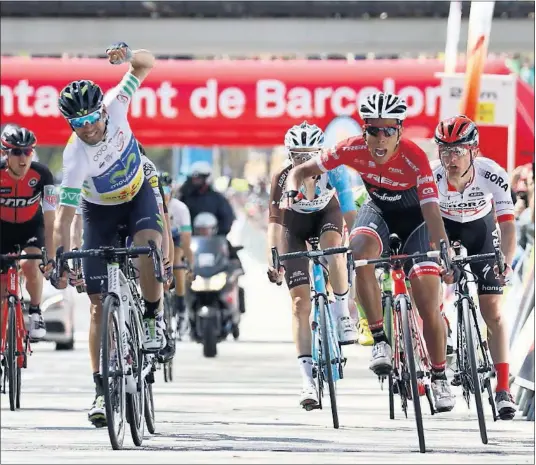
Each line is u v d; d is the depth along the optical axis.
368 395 31.75
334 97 58.41
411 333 22.61
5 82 59.12
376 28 52.94
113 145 21.67
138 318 22.75
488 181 24.36
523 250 35.56
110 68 59.66
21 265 29.22
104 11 52.50
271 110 58.56
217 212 45.69
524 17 53.78
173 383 34.62
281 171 25.45
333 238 25.70
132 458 21.34
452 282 22.02
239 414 27.83
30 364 39.62
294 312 25.42
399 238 23.34
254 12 52.69
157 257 21.12
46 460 21.19
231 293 44.06
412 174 22.52
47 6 52.19
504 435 24.39
